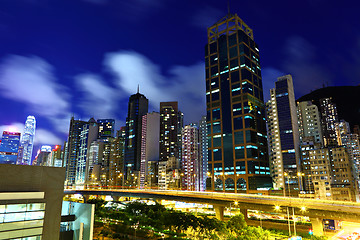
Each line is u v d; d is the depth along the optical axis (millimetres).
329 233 93750
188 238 81375
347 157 150125
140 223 93688
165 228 96188
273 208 84375
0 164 38281
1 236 36781
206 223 74875
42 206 41281
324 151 151375
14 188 39000
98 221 116875
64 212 55812
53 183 42906
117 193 161250
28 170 40688
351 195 141375
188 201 112688
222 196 103938
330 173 159500
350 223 114438
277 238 79938
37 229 40312
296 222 104625
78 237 49344
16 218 38438
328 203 75125
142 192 144125
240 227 72125
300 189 192375
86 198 198500
